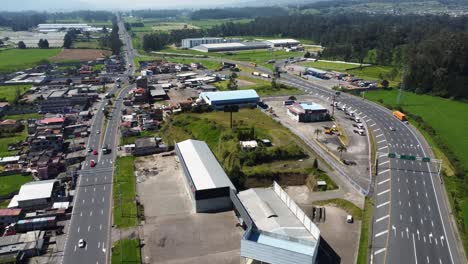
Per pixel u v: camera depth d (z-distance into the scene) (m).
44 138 145.50
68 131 166.75
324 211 98.81
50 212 101.38
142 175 125.81
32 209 104.69
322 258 80.94
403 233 89.25
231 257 84.00
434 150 137.50
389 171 120.50
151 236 92.00
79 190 115.31
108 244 89.56
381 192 107.38
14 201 107.12
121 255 84.69
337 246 84.94
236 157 125.12
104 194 112.94
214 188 102.12
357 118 171.75
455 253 82.88
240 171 116.31
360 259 80.38
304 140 143.38
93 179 122.56
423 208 99.75
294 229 86.56
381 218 95.06
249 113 178.38
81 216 101.38
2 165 133.12
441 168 123.38
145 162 136.50
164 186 117.94
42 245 88.56
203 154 127.69
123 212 102.25
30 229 95.81
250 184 114.44
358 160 128.50
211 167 117.44
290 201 95.00
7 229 95.00
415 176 117.50
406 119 172.50
